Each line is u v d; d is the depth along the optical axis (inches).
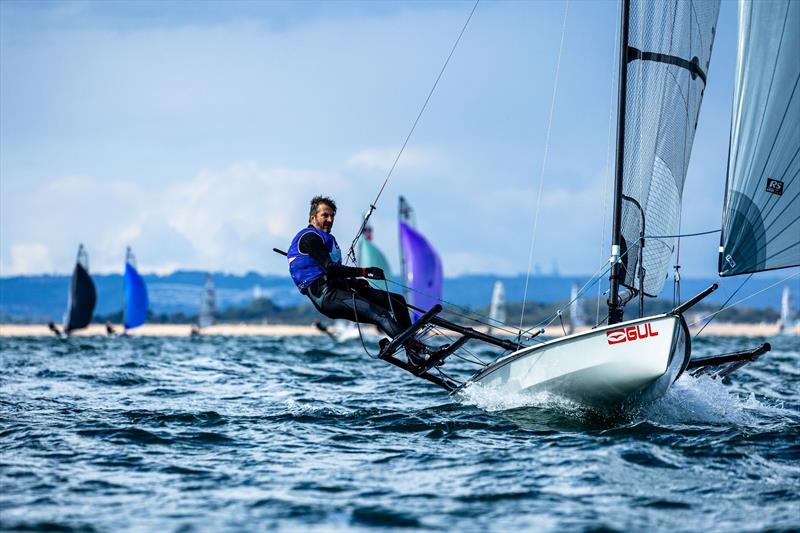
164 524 760.3
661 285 1270.9
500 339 1230.3
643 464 964.6
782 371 2566.4
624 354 1122.0
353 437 1145.4
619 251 1234.6
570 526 751.7
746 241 1117.7
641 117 1247.5
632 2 1239.5
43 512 795.4
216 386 1871.3
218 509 806.5
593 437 1102.4
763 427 1188.5
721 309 1141.1
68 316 7283.5
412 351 1197.1
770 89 1106.1
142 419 1299.2
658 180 1256.2
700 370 1344.7
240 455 1036.5
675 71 1254.9
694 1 1254.9
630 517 776.9
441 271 5064.0
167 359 3046.3
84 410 1414.9
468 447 1066.1
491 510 800.3
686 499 832.9
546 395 1216.2
